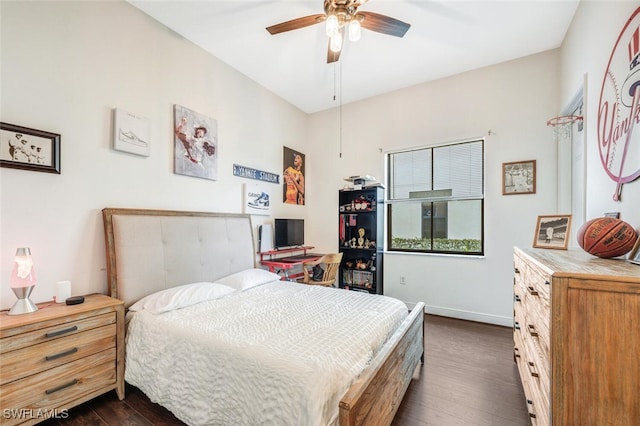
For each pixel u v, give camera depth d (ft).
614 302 3.19
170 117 8.82
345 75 11.76
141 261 7.39
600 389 3.25
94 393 5.71
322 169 15.30
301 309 6.82
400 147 12.94
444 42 9.46
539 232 7.29
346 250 14.42
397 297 12.85
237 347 4.73
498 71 10.78
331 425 3.69
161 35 8.57
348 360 4.54
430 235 12.57
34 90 6.09
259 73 11.55
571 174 8.99
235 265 10.27
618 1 5.37
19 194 5.90
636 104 4.58
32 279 5.57
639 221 4.54
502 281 10.68
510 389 6.63
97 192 7.11
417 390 6.59
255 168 12.16
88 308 5.70
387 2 7.60
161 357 5.60
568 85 8.67
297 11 8.09
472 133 11.26
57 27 6.43
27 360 4.87
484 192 11.02
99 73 7.16
